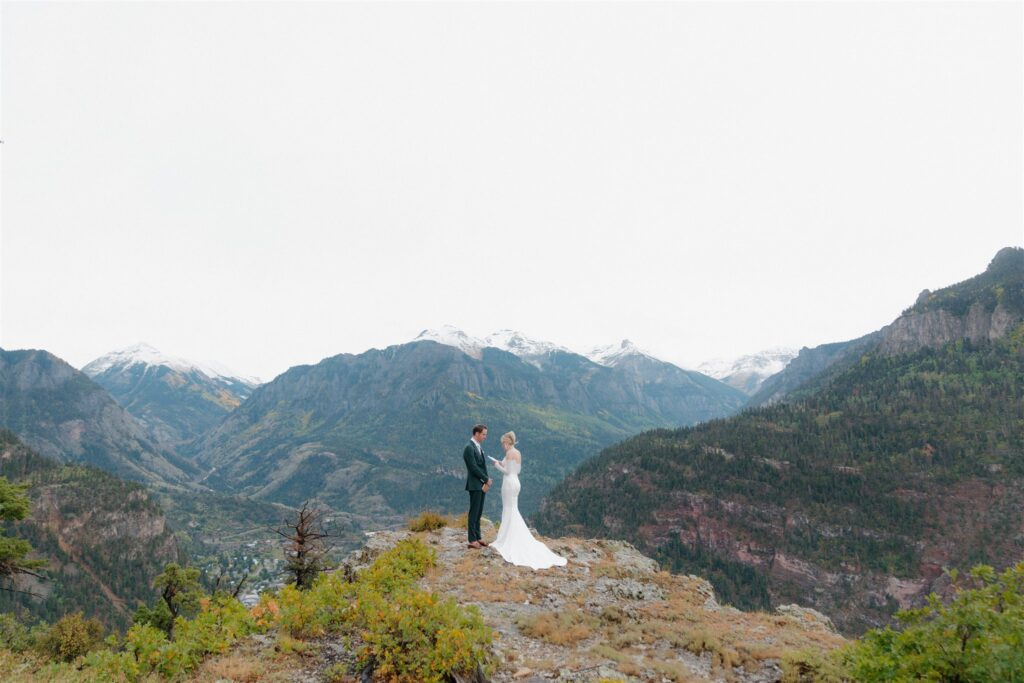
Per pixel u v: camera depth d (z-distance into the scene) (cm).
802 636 1206
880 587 18088
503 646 1059
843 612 18088
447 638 897
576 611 1287
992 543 17238
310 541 3847
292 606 1130
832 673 907
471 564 1551
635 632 1177
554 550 1786
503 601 1329
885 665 743
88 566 19362
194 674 934
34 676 920
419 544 1602
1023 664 625
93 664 934
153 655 946
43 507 19988
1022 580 680
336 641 1073
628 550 1933
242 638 1085
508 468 1684
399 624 948
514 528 1644
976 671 653
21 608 13812
